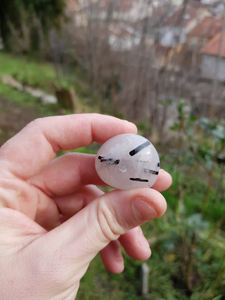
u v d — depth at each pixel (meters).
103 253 0.13
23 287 0.08
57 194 0.13
